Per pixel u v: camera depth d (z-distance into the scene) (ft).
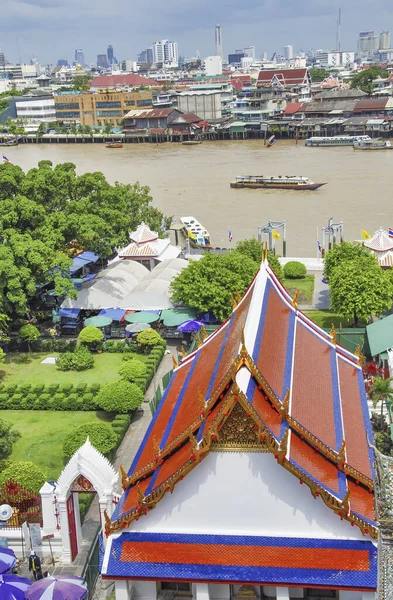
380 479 107.45
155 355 267.59
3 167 326.65
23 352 288.92
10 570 147.74
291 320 159.43
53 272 296.10
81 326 305.94
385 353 230.27
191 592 125.08
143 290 302.25
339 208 546.67
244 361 121.19
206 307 281.95
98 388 244.01
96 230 314.96
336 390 148.77
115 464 196.03
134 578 119.55
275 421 120.98
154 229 396.37
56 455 205.57
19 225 306.96
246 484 119.14
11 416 233.14
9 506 155.94
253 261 300.61
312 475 117.08
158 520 122.52
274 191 627.05
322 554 116.98
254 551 118.73
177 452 127.03
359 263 287.07
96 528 167.22
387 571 100.37
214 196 616.39
